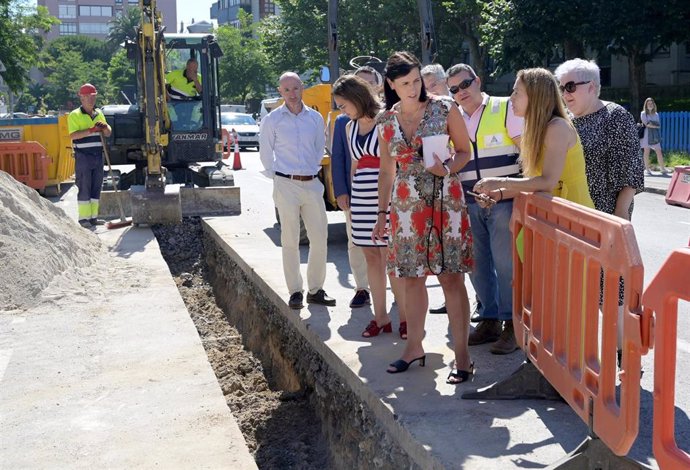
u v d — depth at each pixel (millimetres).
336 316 6750
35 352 6465
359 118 5992
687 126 25094
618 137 4750
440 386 4895
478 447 3961
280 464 5719
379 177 5344
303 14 47062
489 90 44969
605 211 4816
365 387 4961
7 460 4500
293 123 6824
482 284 5832
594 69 4824
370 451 4836
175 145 16250
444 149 4652
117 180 17234
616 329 3250
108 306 7957
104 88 114812
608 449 3406
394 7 41406
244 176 23406
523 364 4629
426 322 6613
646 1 28328
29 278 8188
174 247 12922
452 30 42188
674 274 2682
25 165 17188
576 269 3689
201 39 16234
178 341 6695
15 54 43125
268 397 6887
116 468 4379
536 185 4371
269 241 10773
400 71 4652
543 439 4043
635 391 2992
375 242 5695
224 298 10383
